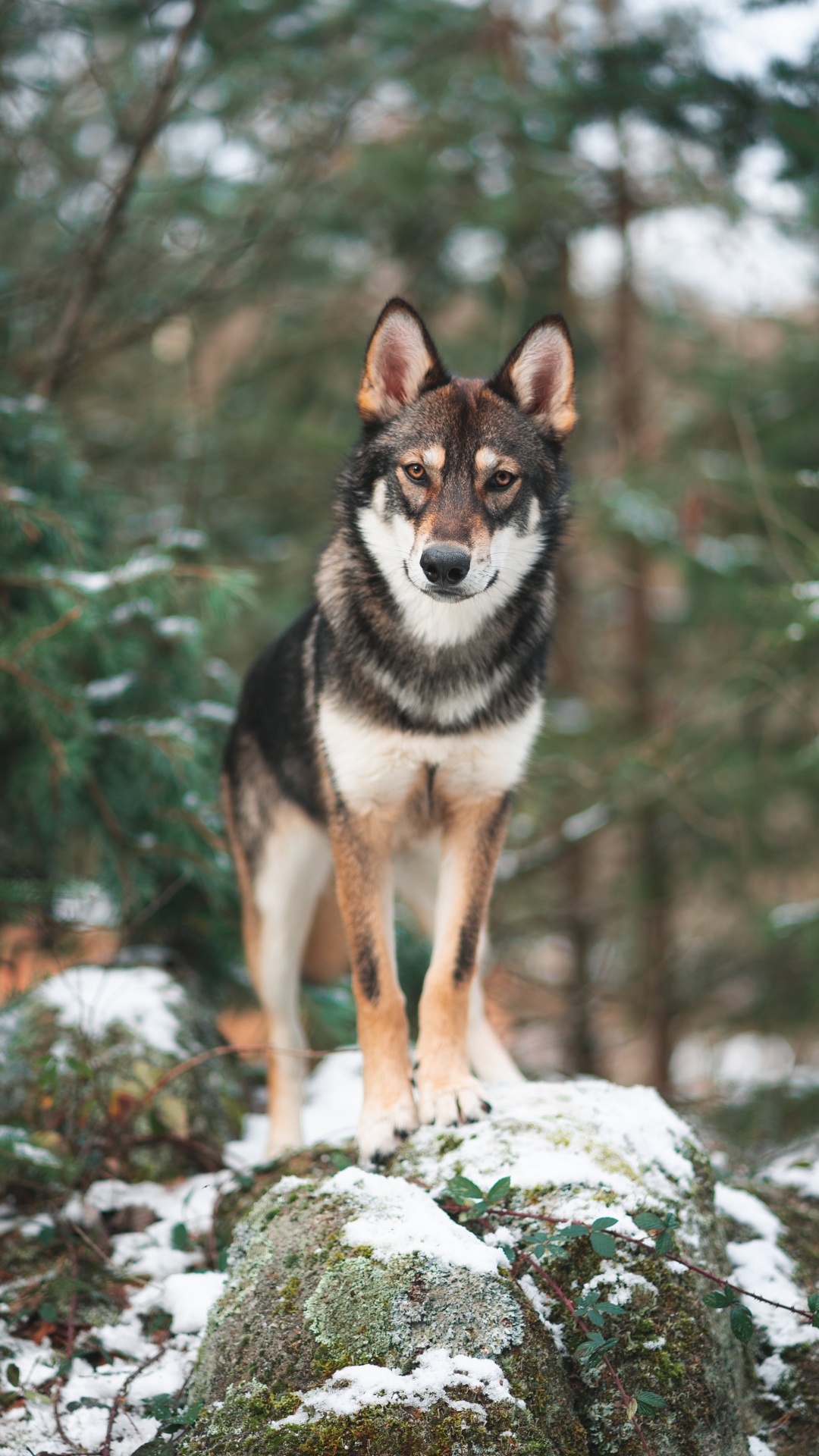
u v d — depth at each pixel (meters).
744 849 7.86
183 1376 2.68
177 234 7.23
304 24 6.65
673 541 7.80
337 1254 2.39
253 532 8.55
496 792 3.43
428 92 7.64
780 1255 3.12
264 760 4.19
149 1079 3.77
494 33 7.58
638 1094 3.10
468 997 3.23
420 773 3.37
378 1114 3.01
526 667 3.49
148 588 4.38
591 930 9.70
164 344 8.56
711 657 8.73
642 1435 2.30
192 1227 3.31
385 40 7.20
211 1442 2.23
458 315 9.41
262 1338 2.33
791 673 6.91
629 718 8.84
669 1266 2.51
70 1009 4.01
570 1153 2.70
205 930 4.95
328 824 3.52
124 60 6.84
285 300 8.28
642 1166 2.74
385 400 3.59
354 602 3.46
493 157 8.17
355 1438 2.11
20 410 4.61
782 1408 2.73
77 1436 2.49
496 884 8.13
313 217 7.84
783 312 8.62
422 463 3.37
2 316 6.28
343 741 3.38
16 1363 2.76
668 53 5.89
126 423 8.30
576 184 8.16
